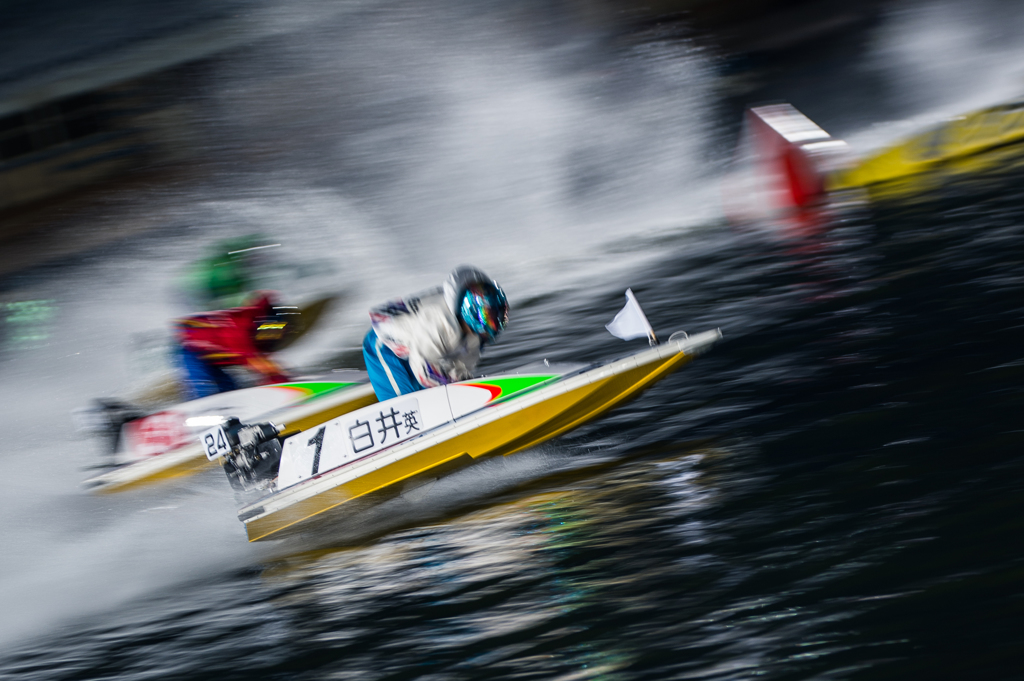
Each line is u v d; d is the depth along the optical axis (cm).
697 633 1304
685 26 7169
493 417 2038
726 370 2319
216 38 7481
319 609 1656
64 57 7444
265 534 2075
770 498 1619
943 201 3312
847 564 1372
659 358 2041
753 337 2500
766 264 3188
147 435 2575
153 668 1574
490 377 2102
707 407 2128
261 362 2828
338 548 1961
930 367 1994
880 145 4378
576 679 1268
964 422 1703
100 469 2578
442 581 1642
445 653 1405
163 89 7169
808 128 3925
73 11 8138
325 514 2080
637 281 3438
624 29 7306
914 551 1361
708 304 2916
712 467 1809
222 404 2620
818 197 3825
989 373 1877
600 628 1372
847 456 1697
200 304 3162
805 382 2109
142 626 1772
